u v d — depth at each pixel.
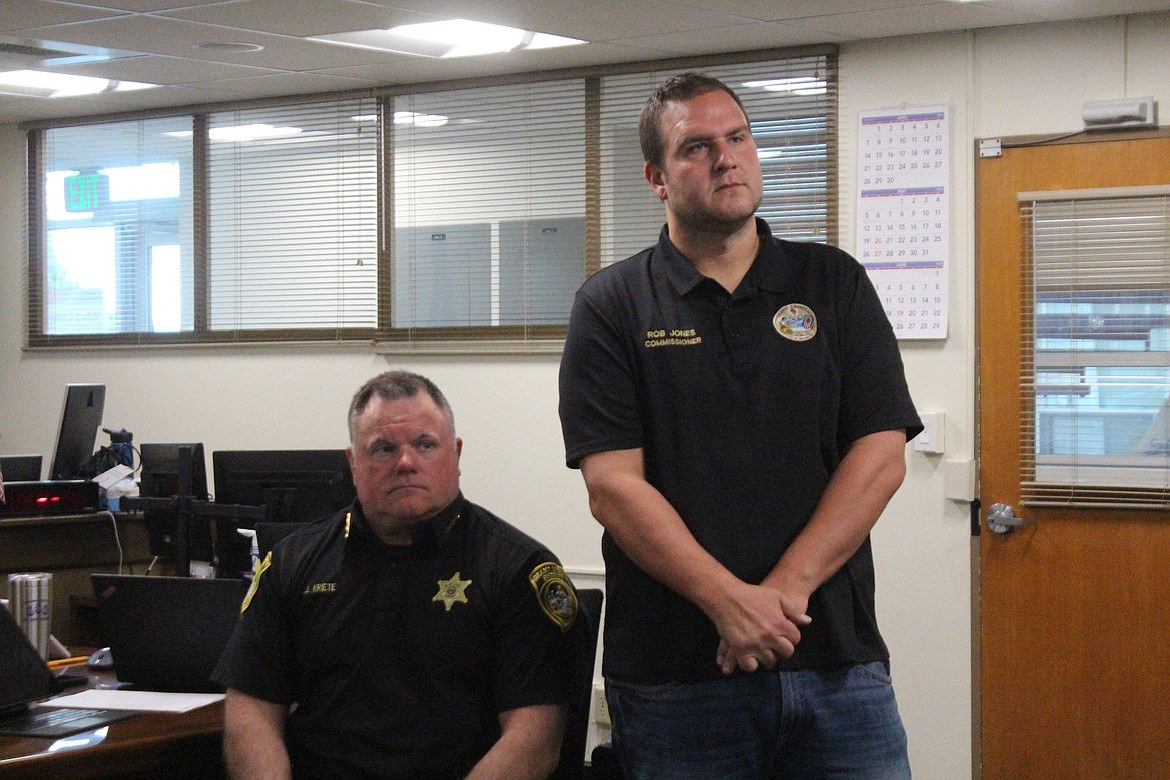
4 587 3.67
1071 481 3.80
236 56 4.35
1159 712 3.71
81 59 4.41
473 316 4.70
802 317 1.72
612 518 1.69
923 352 3.98
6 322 5.71
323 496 3.38
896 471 1.71
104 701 2.34
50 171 5.65
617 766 2.13
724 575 1.61
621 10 3.69
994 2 3.57
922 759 3.96
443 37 4.19
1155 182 3.70
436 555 2.12
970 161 3.92
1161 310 3.71
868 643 1.71
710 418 1.69
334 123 4.96
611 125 4.49
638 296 1.76
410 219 4.83
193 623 2.46
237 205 5.18
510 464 4.59
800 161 4.15
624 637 1.74
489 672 2.09
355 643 2.08
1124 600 3.75
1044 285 3.84
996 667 3.88
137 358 5.39
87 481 3.96
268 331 5.11
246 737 2.08
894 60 4.02
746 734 1.66
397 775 2.01
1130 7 3.62
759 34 3.97
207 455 5.21
